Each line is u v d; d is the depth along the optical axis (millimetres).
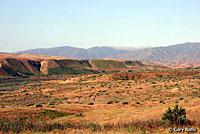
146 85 82500
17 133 15406
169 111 16406
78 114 29672
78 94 80250
